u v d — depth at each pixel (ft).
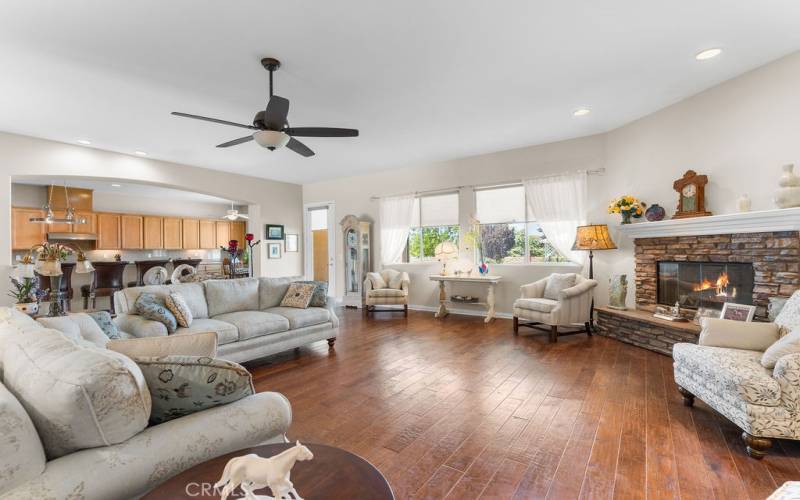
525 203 18.48
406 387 9.84
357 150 18.11
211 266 31.48
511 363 11.67
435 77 10.64
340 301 25.02
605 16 8.01
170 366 4.20
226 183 22.31
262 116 9.75
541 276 17.99
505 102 12.57
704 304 12.30
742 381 6.46
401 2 7.36
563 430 7.43
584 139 16.61
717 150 11.72
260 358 12.72
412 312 21.31
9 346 4.42
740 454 6.50
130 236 26.35
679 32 8.69
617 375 10.48
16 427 3.04
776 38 9.06
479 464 6.33
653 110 13.71
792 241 9.68
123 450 3.58
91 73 9.95
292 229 26.32
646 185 14.24
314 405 8.82
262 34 8.36
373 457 6.60
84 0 7.04
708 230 11.62
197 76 10.24
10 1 7.00
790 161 9.96
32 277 11.09
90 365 3.55
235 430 4.29
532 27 8.34
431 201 21.44
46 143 15.23
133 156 18.04
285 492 2.95
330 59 9.51
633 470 6.09
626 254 15.40
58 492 3.07
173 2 7.18
